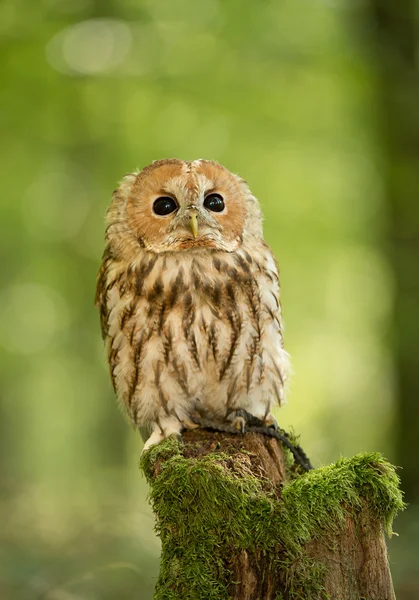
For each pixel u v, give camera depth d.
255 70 12.89
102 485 14.28
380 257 11.47
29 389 22.19
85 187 15.23
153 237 5.35
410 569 7.26
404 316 10.73
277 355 5.57
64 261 16.56
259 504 4.12
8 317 20.31
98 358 16.77
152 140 14.55
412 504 9.34
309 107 13.54
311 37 12.71
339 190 14.84
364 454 4.27
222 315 5.32
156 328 5.32
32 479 19.70
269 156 14.63
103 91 13.82
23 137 14.88
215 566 4.08
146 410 5.48
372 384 15.77
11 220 16.38
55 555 8.97
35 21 13.01
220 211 5.39
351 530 4.07
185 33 13.21
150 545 9.45
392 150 11.08
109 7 13.16
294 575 4.02
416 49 11.21
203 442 4.82
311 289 16.78
